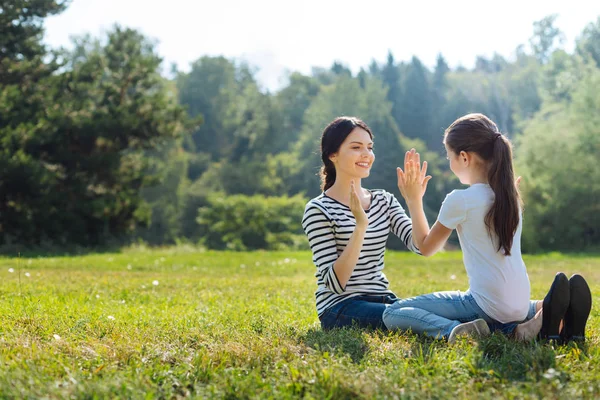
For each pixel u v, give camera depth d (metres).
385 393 2.82
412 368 3.18
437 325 3.85
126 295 6.90
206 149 73.50
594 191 33.75
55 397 2.81
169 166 54.03
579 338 3.75
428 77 91.19
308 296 6.86
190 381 3.08
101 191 28.66
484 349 3.48
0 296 6.29
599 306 5.73
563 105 41.16
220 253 19.08
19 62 26.91
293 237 40.56
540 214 34.56
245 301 6.39
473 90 80.12
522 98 74.44
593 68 39.78
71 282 8.27
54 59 27.55
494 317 3.89
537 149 35.53
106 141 28.00
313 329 4.27
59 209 25.31
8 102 24.77
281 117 71.69
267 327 4.40
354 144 4.40
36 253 21.17
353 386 2.85
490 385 2.95
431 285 8.49
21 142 24.47
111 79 32.16
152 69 30.80
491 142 3.94
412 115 78.44
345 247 4.32
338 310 4.30
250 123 69.62
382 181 58.16
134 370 3.19
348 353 3.38
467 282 9.21
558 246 34.62
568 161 34.56
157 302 6.37
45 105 26.80
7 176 23.16
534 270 12.34
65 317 4.86
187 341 3.91
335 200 4.43
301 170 61.69
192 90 76.69
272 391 2.88
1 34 25.92
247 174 58.22
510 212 3.81
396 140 60.00
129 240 29.33
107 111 29.12
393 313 4.04
